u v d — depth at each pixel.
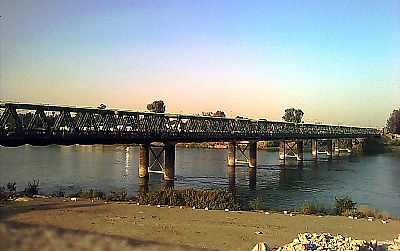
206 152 133.25
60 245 6.51
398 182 61.88
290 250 18.62
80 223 25.92
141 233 23.62
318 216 30.70
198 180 63.47
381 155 128.38
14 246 6.23
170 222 27.16
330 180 64.44
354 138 146.00
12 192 39.00
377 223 28.38
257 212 32.06
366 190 53.41
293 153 118.31
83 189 48.72
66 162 84.25
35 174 61.56
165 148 64.12
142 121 61.66
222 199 34.19
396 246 21.19
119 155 108.94
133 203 34.91
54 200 35.22
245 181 62.97
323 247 18.53
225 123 86.25
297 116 190.38
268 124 105.06
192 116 75.06
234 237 23.52
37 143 42.09
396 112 183.25
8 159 88.44
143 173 64.00
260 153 136.88
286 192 51.44
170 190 36.41
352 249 18.62
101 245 7.17
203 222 27.44
